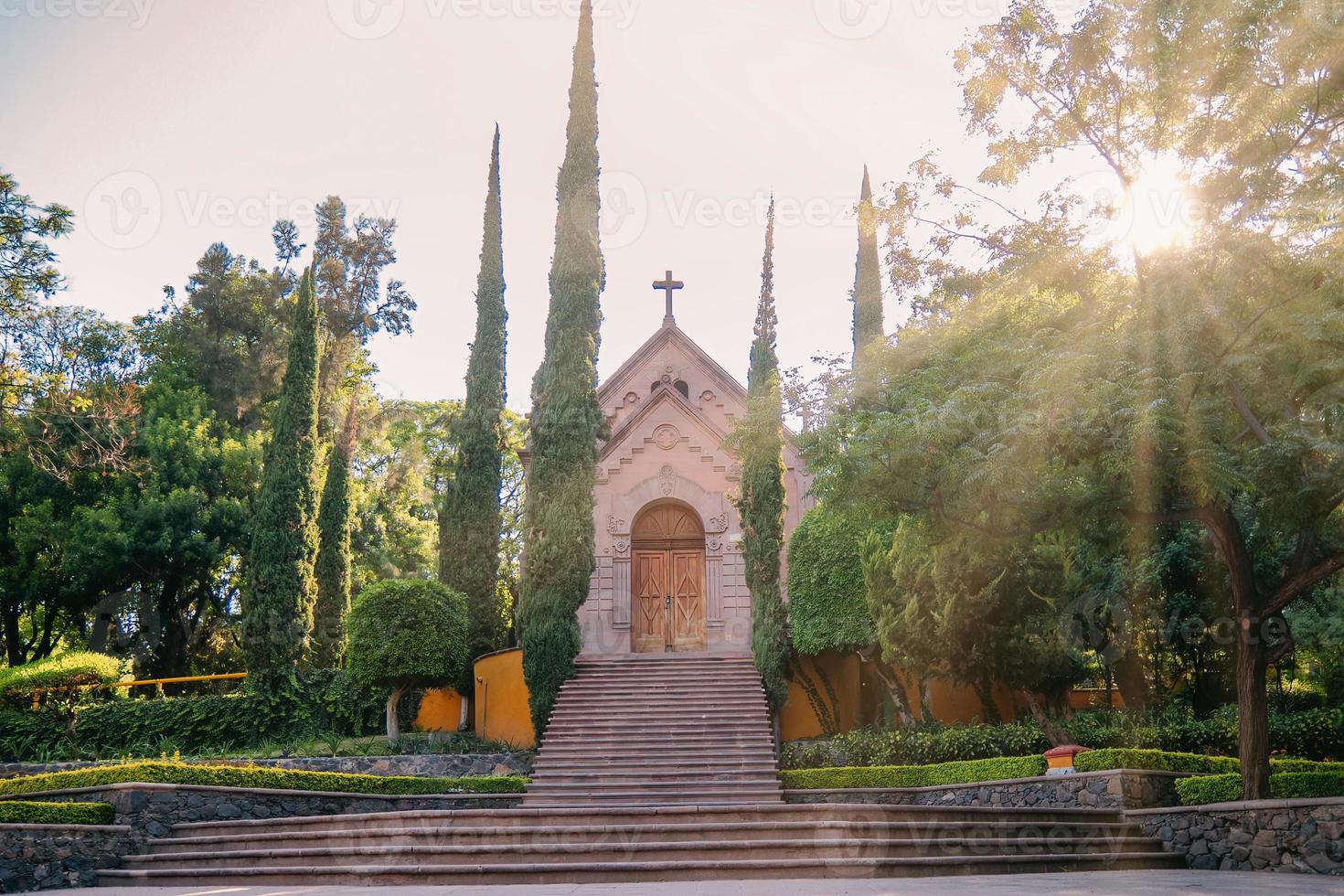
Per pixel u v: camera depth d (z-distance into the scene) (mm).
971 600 19750
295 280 40531
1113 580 20250
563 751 21266
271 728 24188
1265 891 10781
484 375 28922
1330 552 14570
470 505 27750
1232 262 12570
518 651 24859
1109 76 15250
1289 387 12867
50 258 21875
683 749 21188
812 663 24422
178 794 16391
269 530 25359
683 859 13992
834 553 23344
